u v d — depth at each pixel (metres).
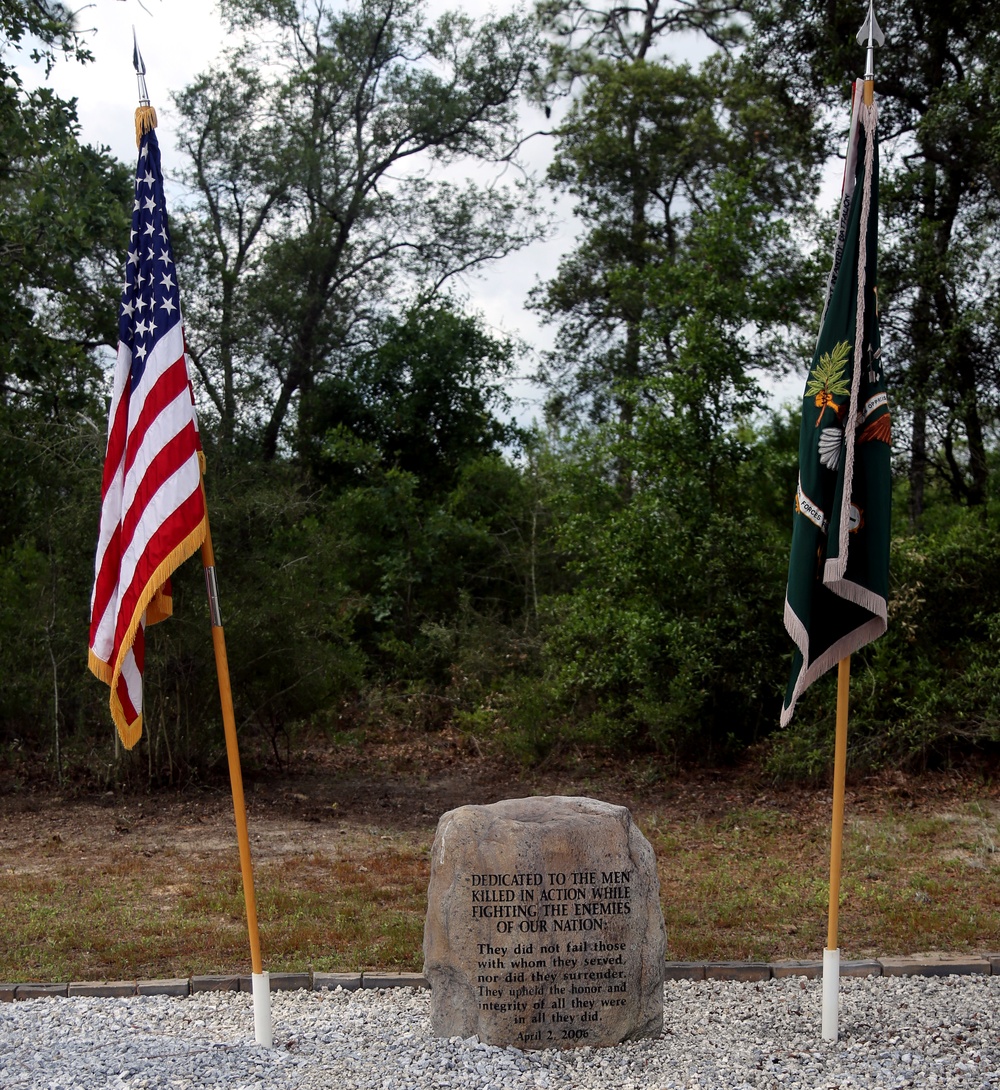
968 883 9.34
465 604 19.97
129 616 5.73
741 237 14.12
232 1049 5.69
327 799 13.09
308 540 14.30
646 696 14.03
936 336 17.03
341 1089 5.20
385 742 16.80
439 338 24.78
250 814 12.21
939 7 17.08
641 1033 5.93
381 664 20.50
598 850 5.95
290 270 24.66
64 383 14.48
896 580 13.94
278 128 24.98
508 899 5.91
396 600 21.11
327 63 24.36
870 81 5.68
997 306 16.06
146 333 5.94
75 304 15.90
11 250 14.07
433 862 6.06
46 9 13.46
